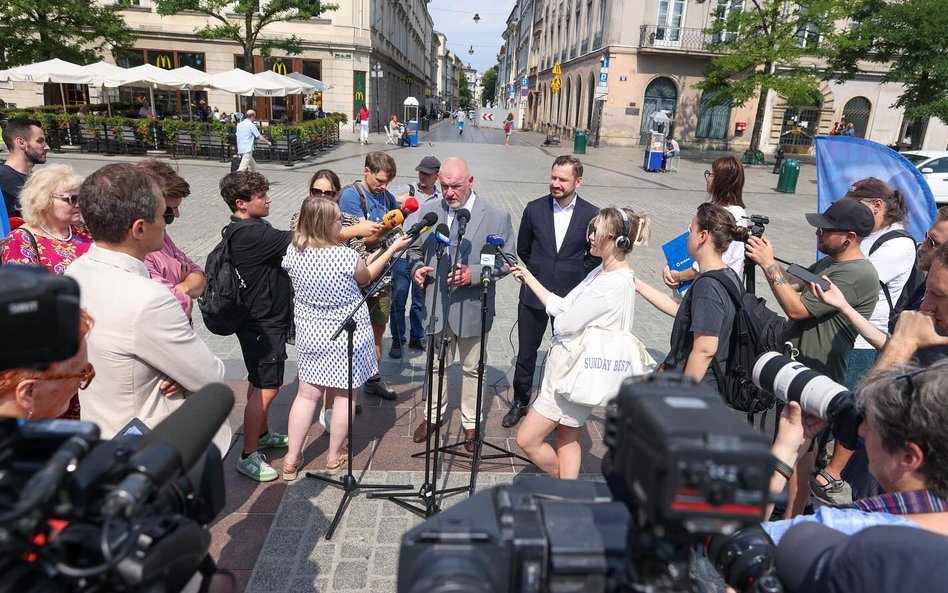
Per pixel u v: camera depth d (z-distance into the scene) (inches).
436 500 122.1
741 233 100.0
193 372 77.2
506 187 571.2
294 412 123.1
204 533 42.1
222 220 365.4
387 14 1363.2
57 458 34.8
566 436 110.2
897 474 48.8
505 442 147.2
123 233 72.3
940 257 74.4
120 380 72.8
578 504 42.6
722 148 1141.7
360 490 123.5
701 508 30.3
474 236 135.3
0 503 33.9
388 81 1412.4
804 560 44.8
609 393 98.3
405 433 148.6
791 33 871.1
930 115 732.7
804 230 431.8
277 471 127.8
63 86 960.9
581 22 1323.8
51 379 54.8
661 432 31.1
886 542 38.6
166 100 1001.5
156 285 74.2
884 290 120.4
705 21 1074.1
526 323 151.3
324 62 1060.5
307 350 118.3
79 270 73.1
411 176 594.6
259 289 115.4
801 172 873.5
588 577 38.1
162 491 41.6
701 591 37.6
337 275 113.0
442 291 137.3
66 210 106.1
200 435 42.9
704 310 94.2
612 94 1117.7
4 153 599.8
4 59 753.6
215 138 634.2
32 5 720.3
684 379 38.1
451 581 35.0
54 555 34.0
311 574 100.7
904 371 51.9
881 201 124.1
